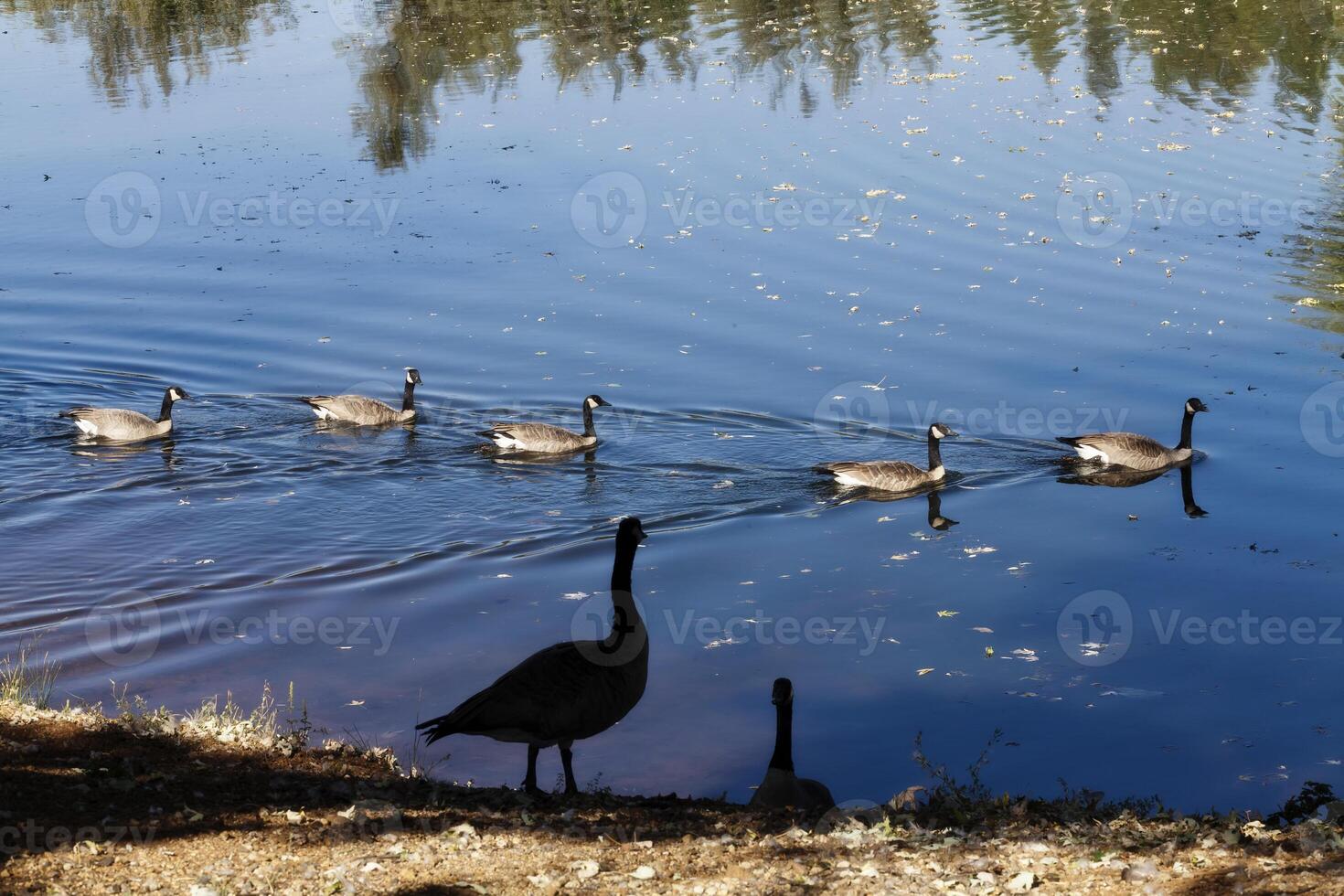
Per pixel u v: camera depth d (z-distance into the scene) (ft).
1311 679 55.42
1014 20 191.01
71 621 62.23
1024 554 70.03
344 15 209.05
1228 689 54.75
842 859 33.47
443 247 116.88
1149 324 98.12
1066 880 31.48
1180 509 75.31
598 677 38.91
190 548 71.51
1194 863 32.73
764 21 195.83
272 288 109.60
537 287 108.78
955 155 134.72
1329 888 29.32
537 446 85.56
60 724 43.39
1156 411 87.35
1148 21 185.98
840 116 148.97
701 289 107.45
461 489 80.74
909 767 48.62
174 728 44.45
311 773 41.34
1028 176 127.75
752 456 84.84
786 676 56.54
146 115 158.10
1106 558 69.10
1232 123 141.49
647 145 141.08
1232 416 86.12
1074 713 52.90
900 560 69.51
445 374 96.27
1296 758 49.14
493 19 201.67
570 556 70.59
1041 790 46.85
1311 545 69.41
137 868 31.22
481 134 147.23
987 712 53.11
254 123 154.30
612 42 186.50
